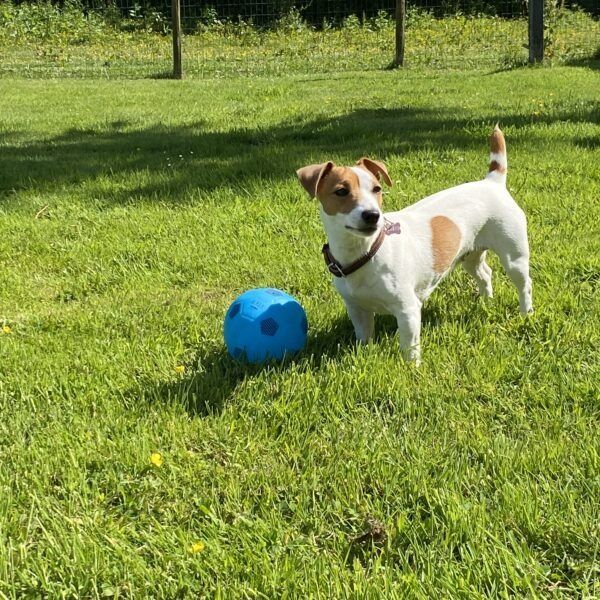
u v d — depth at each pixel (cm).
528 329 197
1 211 281
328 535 146
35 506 152
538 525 143
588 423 165
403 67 719
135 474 158
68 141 394
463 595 134
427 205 193
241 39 904
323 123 409
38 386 182
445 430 165
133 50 849
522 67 648
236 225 264
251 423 169
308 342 195
